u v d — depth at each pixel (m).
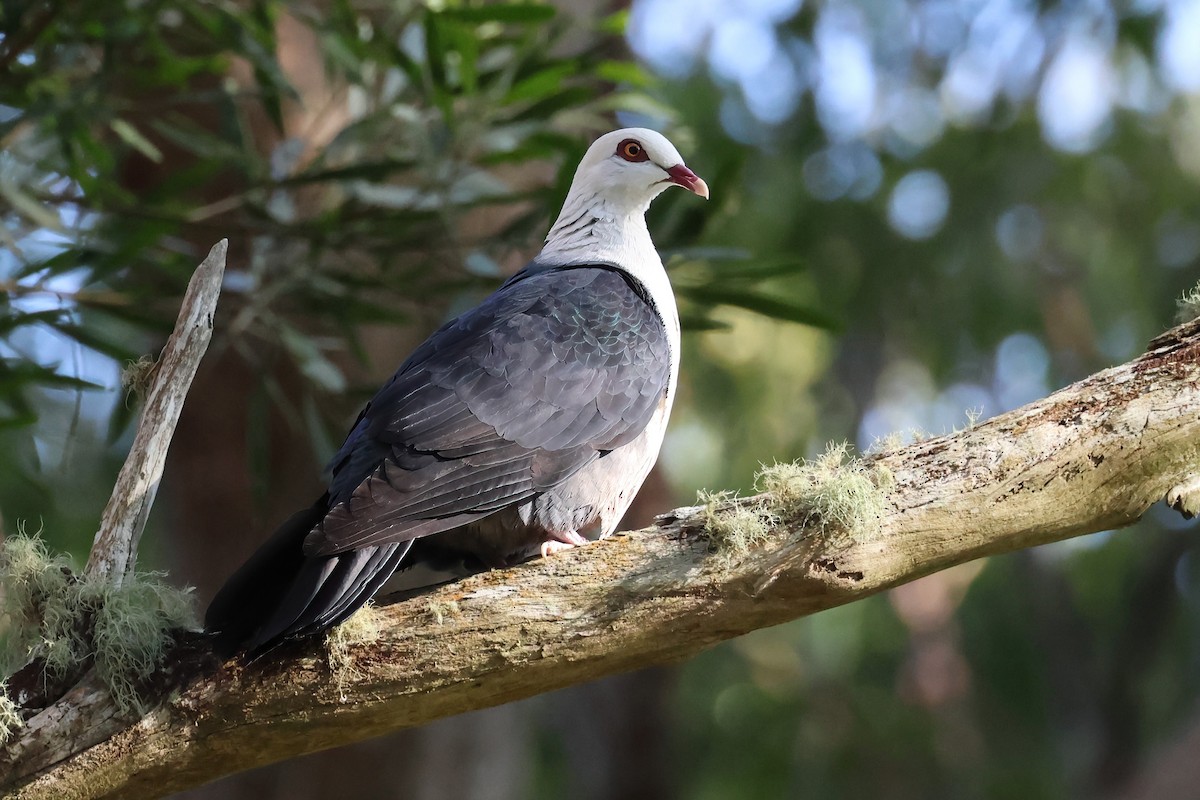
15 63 10.17
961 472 6.49
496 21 9.97
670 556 6.46
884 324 19.39
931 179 18.67
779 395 20.31
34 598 6.30
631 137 9.45
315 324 13.13
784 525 6.45
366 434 7.14
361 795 13.27
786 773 19.58
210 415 13.30
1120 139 18.64
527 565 6.52
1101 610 21.69
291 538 6.67
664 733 18.88
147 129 12.72
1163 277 19.42
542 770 20.31
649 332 8.28
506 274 11.45
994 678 20.97
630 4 15.60
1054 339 20.33
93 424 15.64
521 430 7.41
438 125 10.60
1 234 9.11
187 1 10.27
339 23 10.59
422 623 6.36
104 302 10.27
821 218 18.56
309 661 6.31
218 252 6.85
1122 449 6.53
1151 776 15.87
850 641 20.11
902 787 19.34
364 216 10.71
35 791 6.12
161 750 6.23
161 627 6.37
